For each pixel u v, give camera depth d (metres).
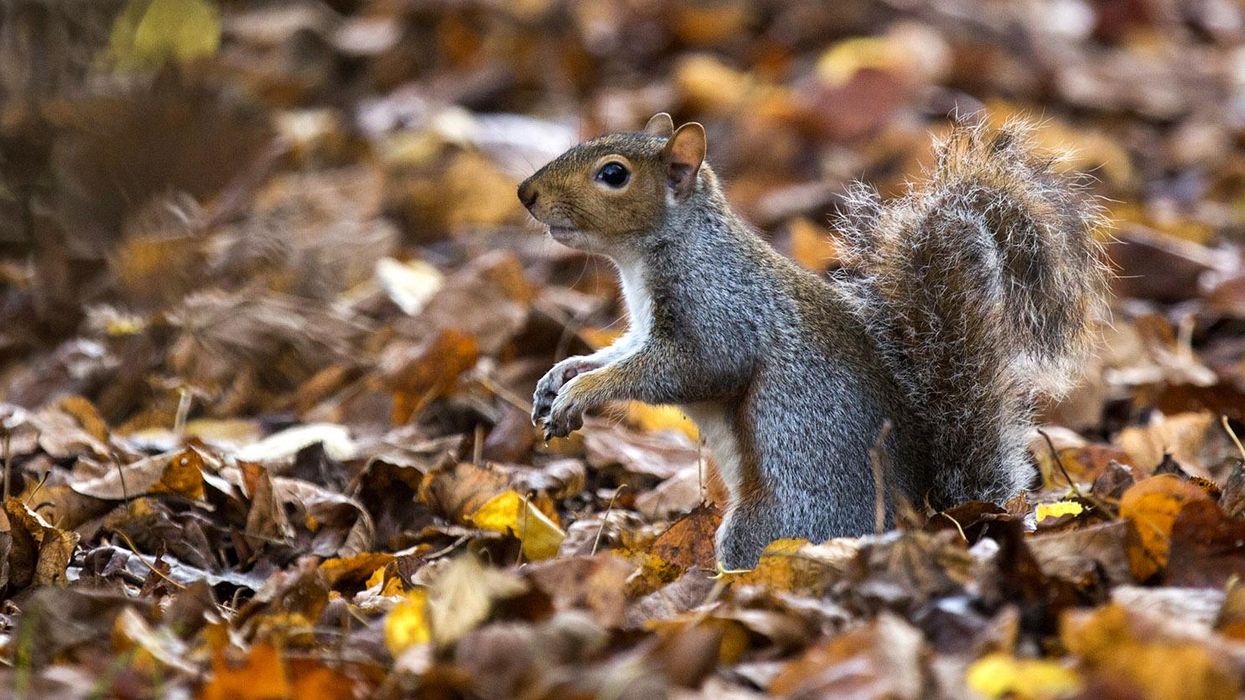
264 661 6.00
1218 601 6.27
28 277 15.04
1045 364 9.06
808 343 8.91
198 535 9.10
